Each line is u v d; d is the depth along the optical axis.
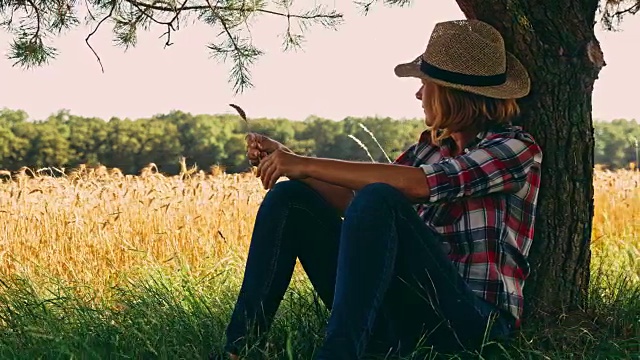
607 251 6.29
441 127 3.11
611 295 3.98
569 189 3.63
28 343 3.55
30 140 48.69
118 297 5.05
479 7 3.58
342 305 2.70
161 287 4.89
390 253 2.73
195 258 6.97
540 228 3.64
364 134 42.44
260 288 3.13
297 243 3.23
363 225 2.71
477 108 3.07
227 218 8.23
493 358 3.05
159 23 4.82
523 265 3.09
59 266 6.64
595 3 3.74
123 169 49.00
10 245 7.16
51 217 7.93
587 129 3.65
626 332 3.60
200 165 49.03
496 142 2.98
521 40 3.55
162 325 3.67
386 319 3.04
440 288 2.85
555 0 3.57
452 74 3.04
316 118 51.56
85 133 49.41
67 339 3.50
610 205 9.77
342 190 3.30
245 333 3.09
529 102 3.61
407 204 2.78
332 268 3.26
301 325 3.59
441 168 2.89
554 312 3.64
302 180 3.28
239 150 50.56
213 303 4.31
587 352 3.37
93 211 8.62
